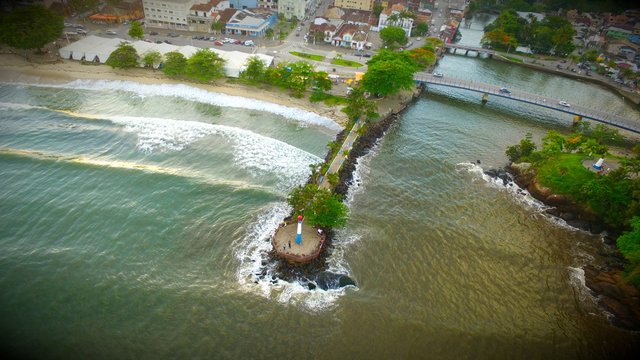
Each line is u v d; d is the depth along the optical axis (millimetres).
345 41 165375
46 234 69875
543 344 58312
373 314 60625
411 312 61375
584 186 84938
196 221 74562
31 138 94438
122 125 102562
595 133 114375
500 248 75500
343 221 72250
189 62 124125
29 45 125375
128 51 127000
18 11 130250
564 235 80688
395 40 164625
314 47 161250
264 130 105875
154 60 128500
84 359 51500
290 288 64062
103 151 92000
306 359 53688
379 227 77500
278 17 188000
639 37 191875
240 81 128625
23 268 63312
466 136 114875
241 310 59688
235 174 87750
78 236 69938
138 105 113250
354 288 64750
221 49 149125
